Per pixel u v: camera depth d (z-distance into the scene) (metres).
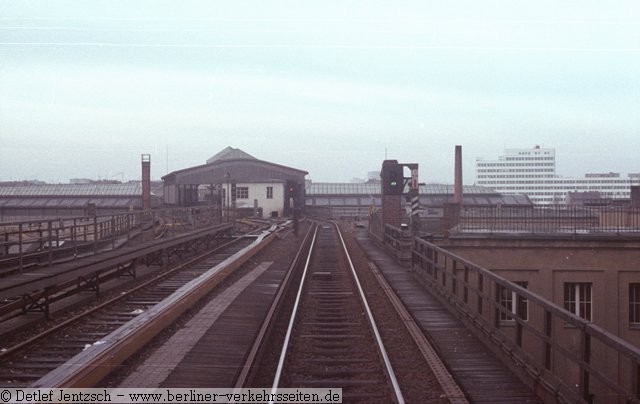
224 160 83.19
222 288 18.09
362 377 9.54
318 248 34.91
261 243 31.83
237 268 23.23
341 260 28.42
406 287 18.86
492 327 11.09
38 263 14.66
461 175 48.16
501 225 24.14
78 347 10.73
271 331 12.81
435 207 65.44
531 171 89.19
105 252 17.38
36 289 12.01
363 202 92.12
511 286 9.87
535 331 8.88
